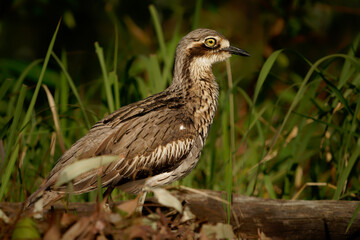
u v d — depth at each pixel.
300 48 17.12
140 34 16.16
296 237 9.02
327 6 15.91
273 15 16.23
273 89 16.12
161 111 9.47
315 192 11.14
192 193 9.59
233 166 11.73
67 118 12.24
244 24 17.36
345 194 10.05
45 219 7.71
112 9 15.59
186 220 8.12
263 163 10.99
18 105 9.20
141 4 16.11
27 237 6.80
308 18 16.23
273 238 8.99
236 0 17.39
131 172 8.99
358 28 16.95
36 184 10.77
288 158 11.90
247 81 16.11
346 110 10.95
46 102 14.97
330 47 17.03
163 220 7.47
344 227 8.88
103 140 8.93
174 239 7.25
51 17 16.94
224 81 13.85
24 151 10.62
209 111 10.09
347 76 10.79
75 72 16.98
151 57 11.59
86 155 8.79
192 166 9.76
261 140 11.64
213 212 8.99
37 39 17.72
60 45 17.33
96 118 11.25
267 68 9.57
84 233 6.98
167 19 16.17
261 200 9.31
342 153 11.07
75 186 8.68
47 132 11.22
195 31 10.46
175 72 10.31
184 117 9.57
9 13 16.64
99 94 16.53
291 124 11.02
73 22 16.09
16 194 9.71
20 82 10.75
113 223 7.20
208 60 10.39
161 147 9.13
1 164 9.41
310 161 13.46
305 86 10.53
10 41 17.73
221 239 7.98
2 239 7.00
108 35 17.05
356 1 16.61
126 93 11.94
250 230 9.12
